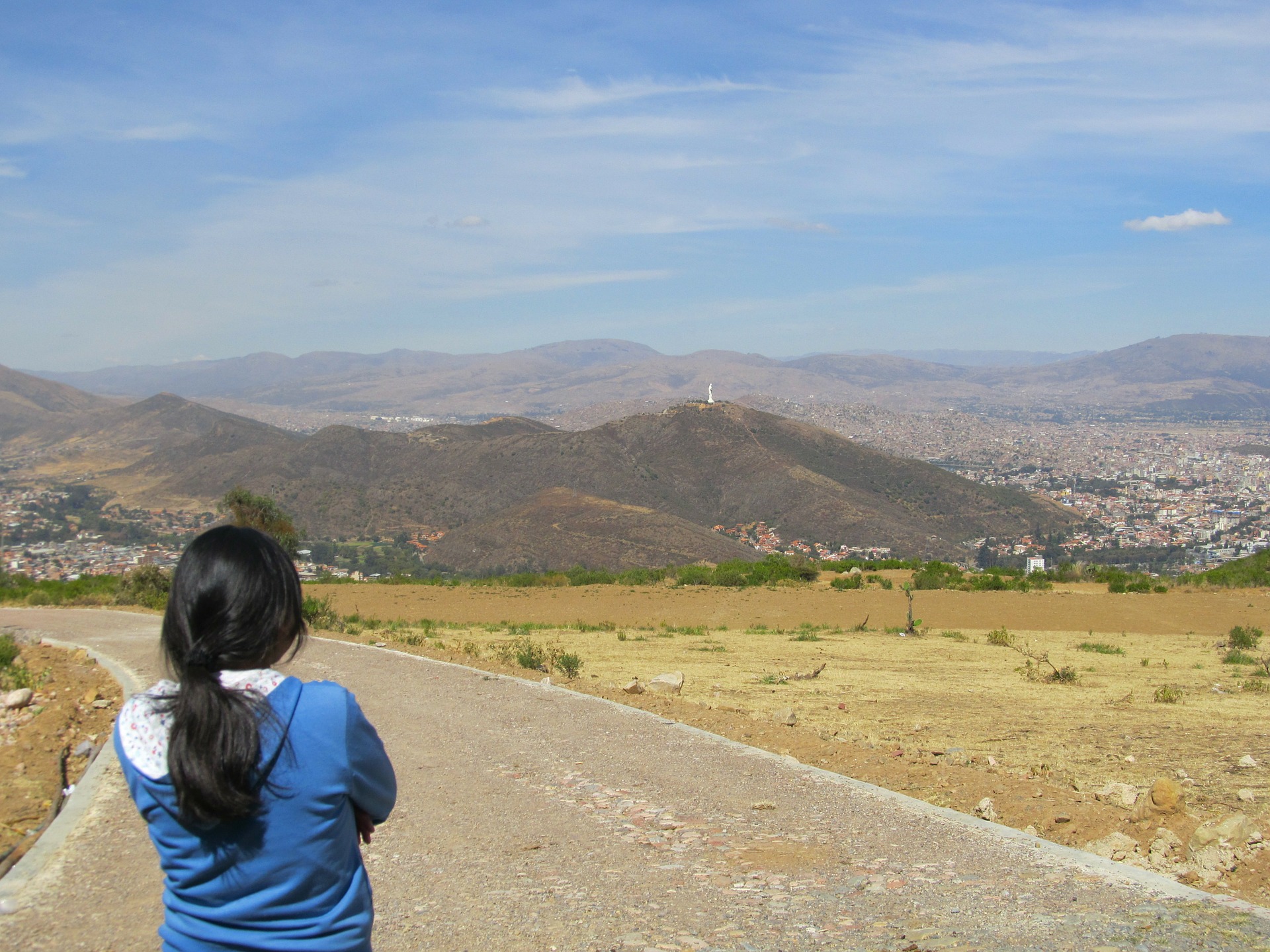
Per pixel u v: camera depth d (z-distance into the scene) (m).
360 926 2.04
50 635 18.33
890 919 4.16
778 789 6.70
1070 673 14.46
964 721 10.74
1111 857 5.57
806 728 10.16
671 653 18.00
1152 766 8.31
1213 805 6.88
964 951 3.73
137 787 1.93
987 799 6.70
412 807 6.42
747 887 4.72
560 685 11.90
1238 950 3.62
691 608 27.39
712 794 6.61
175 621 1.98
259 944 1.92
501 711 9.84
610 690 11.70
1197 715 11.15
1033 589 31.61
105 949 4.18
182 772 1.82
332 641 16.70
